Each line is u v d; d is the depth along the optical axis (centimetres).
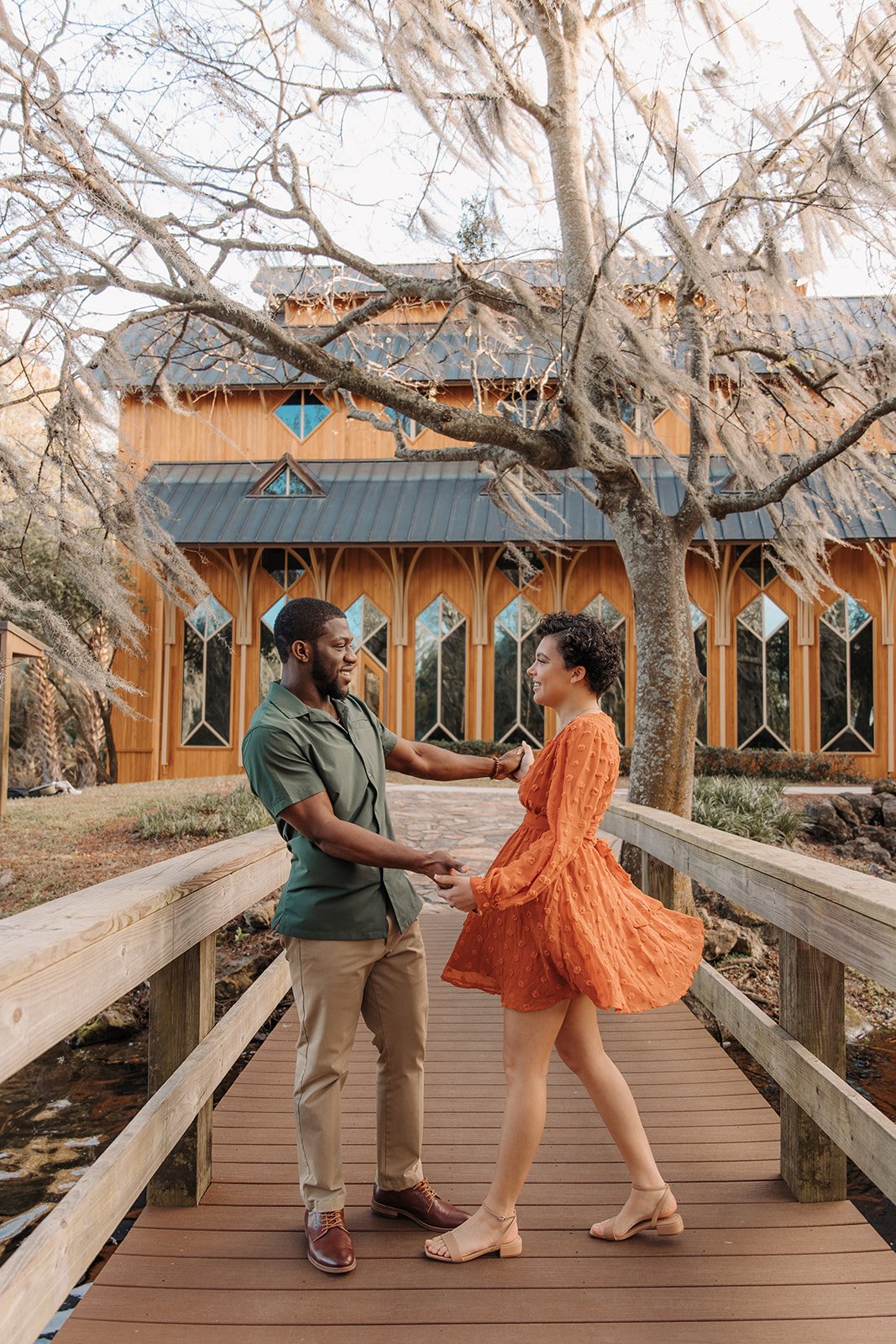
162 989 301
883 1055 670
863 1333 233
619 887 282
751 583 2080
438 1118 383
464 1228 270
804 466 669
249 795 1292
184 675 2134
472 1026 518
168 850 1095
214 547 2003
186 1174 302
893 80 589
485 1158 344
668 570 746
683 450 2102
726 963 802
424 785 1756
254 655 2122
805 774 1898
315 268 843
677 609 743
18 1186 480
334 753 268
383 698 2114
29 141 522
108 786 1689
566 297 686
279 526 1981
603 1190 315
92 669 500
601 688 282
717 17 659
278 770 256
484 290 689
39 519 542
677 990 267
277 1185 317
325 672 273
